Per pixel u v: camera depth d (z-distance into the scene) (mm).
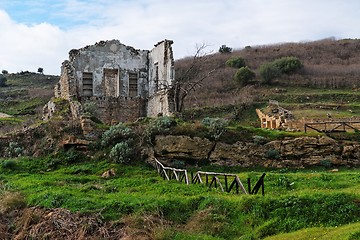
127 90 37938
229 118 47094
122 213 15828
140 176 22906
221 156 25891
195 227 14625
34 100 64938
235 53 87562
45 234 15305
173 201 16078
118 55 37719
